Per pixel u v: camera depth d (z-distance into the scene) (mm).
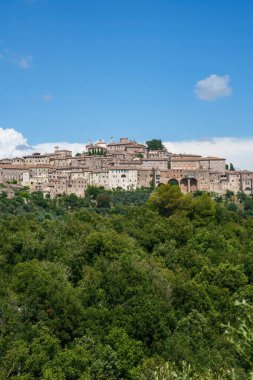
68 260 82812
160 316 64125
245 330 24797
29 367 52406
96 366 53812
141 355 58469
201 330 65188
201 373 49125
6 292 65438
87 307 68188
